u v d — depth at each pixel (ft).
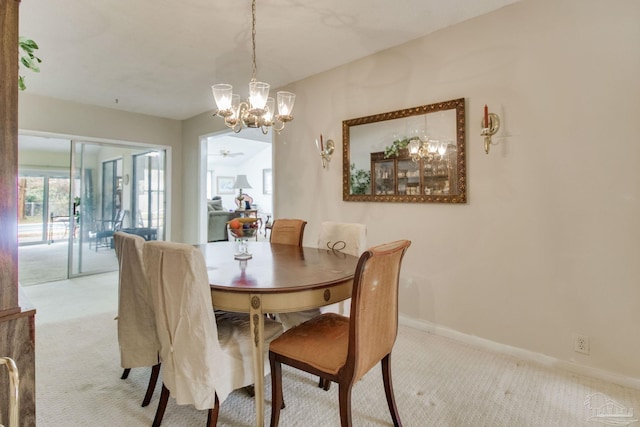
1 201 3.59
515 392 6.15
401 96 9.29
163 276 4.57
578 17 6.67
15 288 3.73
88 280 14.37
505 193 7.61
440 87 8.54
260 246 8.60
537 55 7.14
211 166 36.99
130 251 5.64
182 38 8.85
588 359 6.68
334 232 8.39
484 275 7.97
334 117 10.90
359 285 4.12
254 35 8.49
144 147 16.72
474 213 8.07
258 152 35.65
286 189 12.56
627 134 6.23
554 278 7.04
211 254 7.42
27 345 3.82
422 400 5.90
